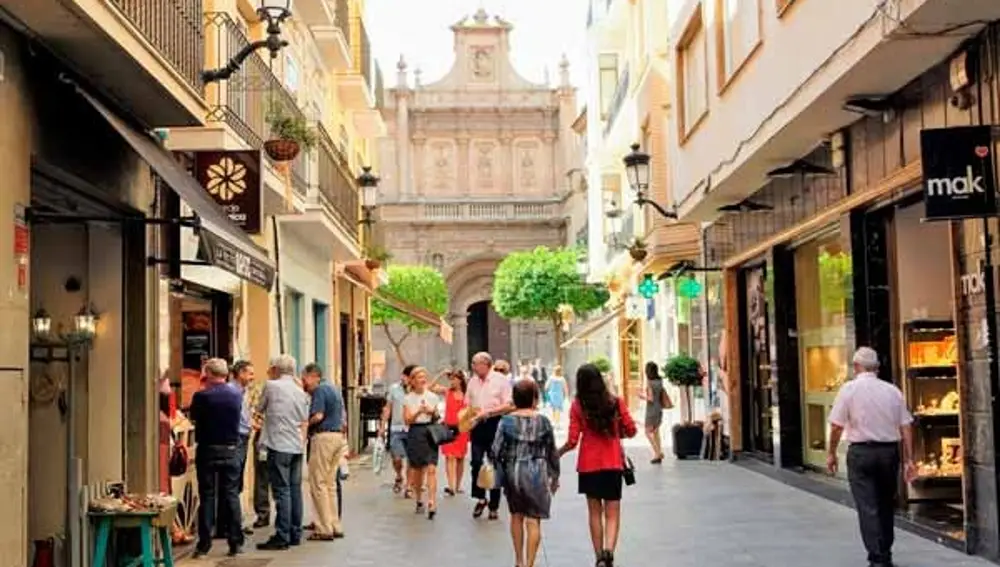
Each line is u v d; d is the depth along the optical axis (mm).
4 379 7566
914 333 12922
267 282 10570
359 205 25406
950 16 9391
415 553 11656
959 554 10398
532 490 9930
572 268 50812
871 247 13250
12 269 7738
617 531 10203
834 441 10000
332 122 25188
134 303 10773
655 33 24156
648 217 26016
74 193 9648
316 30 21719
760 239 17984
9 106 7754
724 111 16469
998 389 9812
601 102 35781
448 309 57125
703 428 21609
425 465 14711
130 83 9336
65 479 10156
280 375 12281
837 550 11039
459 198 57188
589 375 10242
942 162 9461
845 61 10984
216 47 13367
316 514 12664
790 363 17438
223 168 12461
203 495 11648
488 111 57562
